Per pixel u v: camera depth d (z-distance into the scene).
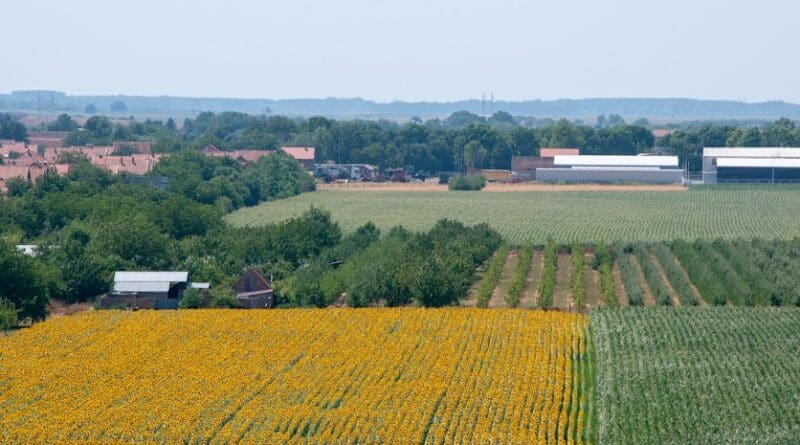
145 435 188.38
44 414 197.88
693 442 186.00
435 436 186.00
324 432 186.25
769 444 184.25
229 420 197.12
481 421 192.00
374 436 186.12
